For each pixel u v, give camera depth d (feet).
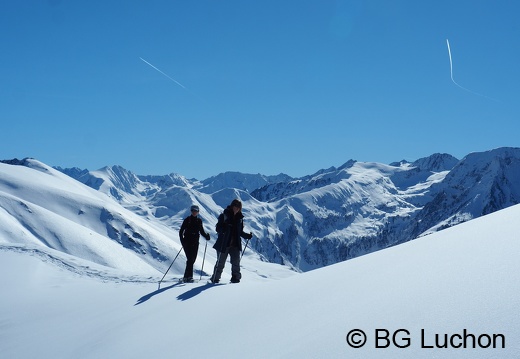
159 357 18.03
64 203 529.04
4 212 367.04
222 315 21.76
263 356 14.28
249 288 27.04
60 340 26.00
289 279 26.84
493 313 11.11
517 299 11.24
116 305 31.65
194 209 41.88
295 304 19.07
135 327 24.38
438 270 15.88
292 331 15.62
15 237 328.29
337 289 18.95
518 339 9.68
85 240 376.07
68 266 66.23
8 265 59.52
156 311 26.78
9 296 44.27
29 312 35.45
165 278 52.90
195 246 41.42
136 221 551.59
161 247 492.95
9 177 550.36
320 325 15.08
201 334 19.48
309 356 12.82
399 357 10.84
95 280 55.06
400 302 14.20
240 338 16.97
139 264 396.16
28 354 24.82
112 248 390.01
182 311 25.02
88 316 30.40
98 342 23.49
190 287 32.48
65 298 38.83
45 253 75.36
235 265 35.76
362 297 16.40
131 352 20.15
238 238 36.01
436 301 13.12
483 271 13.94
